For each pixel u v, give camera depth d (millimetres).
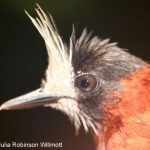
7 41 1102
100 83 951
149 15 1140
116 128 947
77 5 1103
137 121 943
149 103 944
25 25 1103
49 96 958
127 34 1120
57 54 957
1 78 1094
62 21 1098
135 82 946
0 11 1103
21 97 961
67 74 956
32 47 1101
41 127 1076
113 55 951
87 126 956
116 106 947
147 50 1116
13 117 1079
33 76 1094
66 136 1069
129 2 1138
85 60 953
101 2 1115
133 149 942
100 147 953
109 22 1114
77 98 955
